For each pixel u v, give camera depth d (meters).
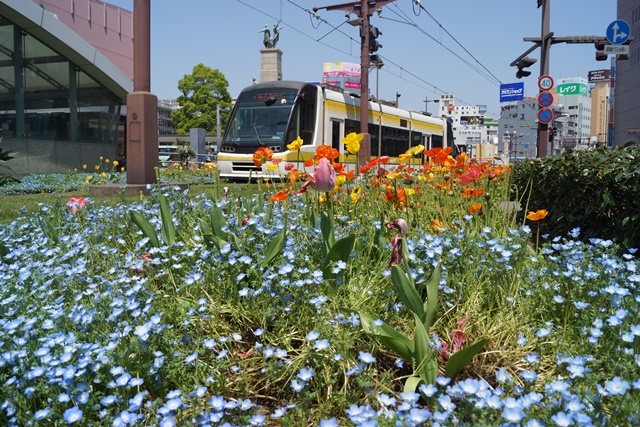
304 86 17.73
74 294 3.20
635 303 2.78
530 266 3.69
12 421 2.03
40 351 2.29
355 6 24.33
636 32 81.06
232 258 3.20
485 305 3.28
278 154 16.64
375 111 21.91
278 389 2.62
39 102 24.83
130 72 37.78
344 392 2.37
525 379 2.20
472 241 3.64
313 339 2.54
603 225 5.67
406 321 3.04
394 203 4.62
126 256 3.91
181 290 3.33
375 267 3.55
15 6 22.16
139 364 2.37
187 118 67.62
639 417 1.80
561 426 1.71
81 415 1.98
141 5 13.66
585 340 2.61
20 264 3.89
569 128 194.50
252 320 3.01
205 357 2.68
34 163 24.47
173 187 5.67
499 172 6.49
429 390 2.09
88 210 5.54
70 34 24.52
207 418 2.03
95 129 27.62
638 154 5.31
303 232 3.94
